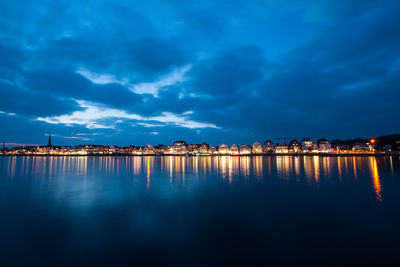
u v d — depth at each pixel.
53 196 18.09
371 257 8.00
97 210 14.02
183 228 10.92
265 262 7.72
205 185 23.17
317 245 8.97
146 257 8.15
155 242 9.38
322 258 7.96
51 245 9.16
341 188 20.91
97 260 7.96
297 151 153.50
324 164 54.44
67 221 12.02
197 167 47.84
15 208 14.51
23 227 11.14
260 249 8.67
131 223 11.67
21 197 17.73
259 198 17.00
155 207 14.67
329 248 8.70
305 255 8.19
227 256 8.17
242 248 8.77
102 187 22.25
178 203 15.67
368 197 17.12
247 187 21.80
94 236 10.02
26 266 7.61
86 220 12.15
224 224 11.45
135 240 9.59
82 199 17.00
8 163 66.44
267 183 24.22
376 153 125.69
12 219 12.33
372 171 36.41
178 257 8.11
